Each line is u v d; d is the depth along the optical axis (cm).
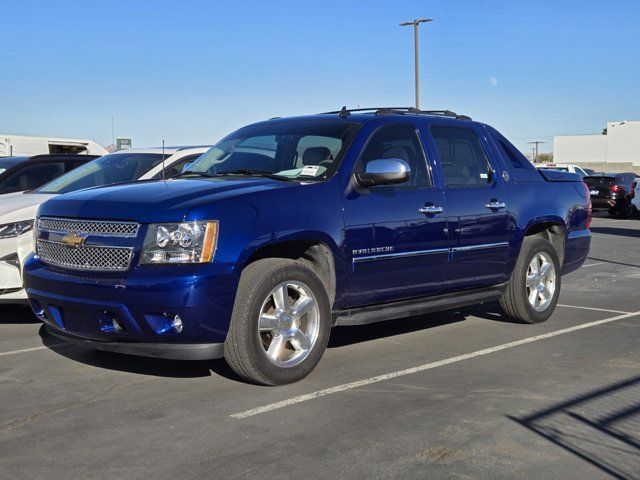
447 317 806
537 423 462
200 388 531
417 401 504
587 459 407
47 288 539
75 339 538
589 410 488
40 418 469
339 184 575
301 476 382
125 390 527
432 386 540
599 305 892
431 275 639
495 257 700
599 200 2664
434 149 658
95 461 400
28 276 562
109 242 507
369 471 389
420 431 446
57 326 543
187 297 479
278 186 547
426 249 627
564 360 620
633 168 6712
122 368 586
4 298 716
